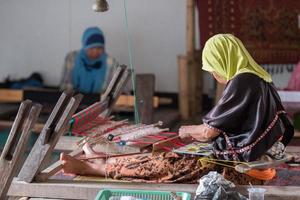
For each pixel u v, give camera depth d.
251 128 2.83
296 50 7.04
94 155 3.29
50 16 7.68
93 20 7.57
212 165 2.93
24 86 7.29
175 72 7.51
